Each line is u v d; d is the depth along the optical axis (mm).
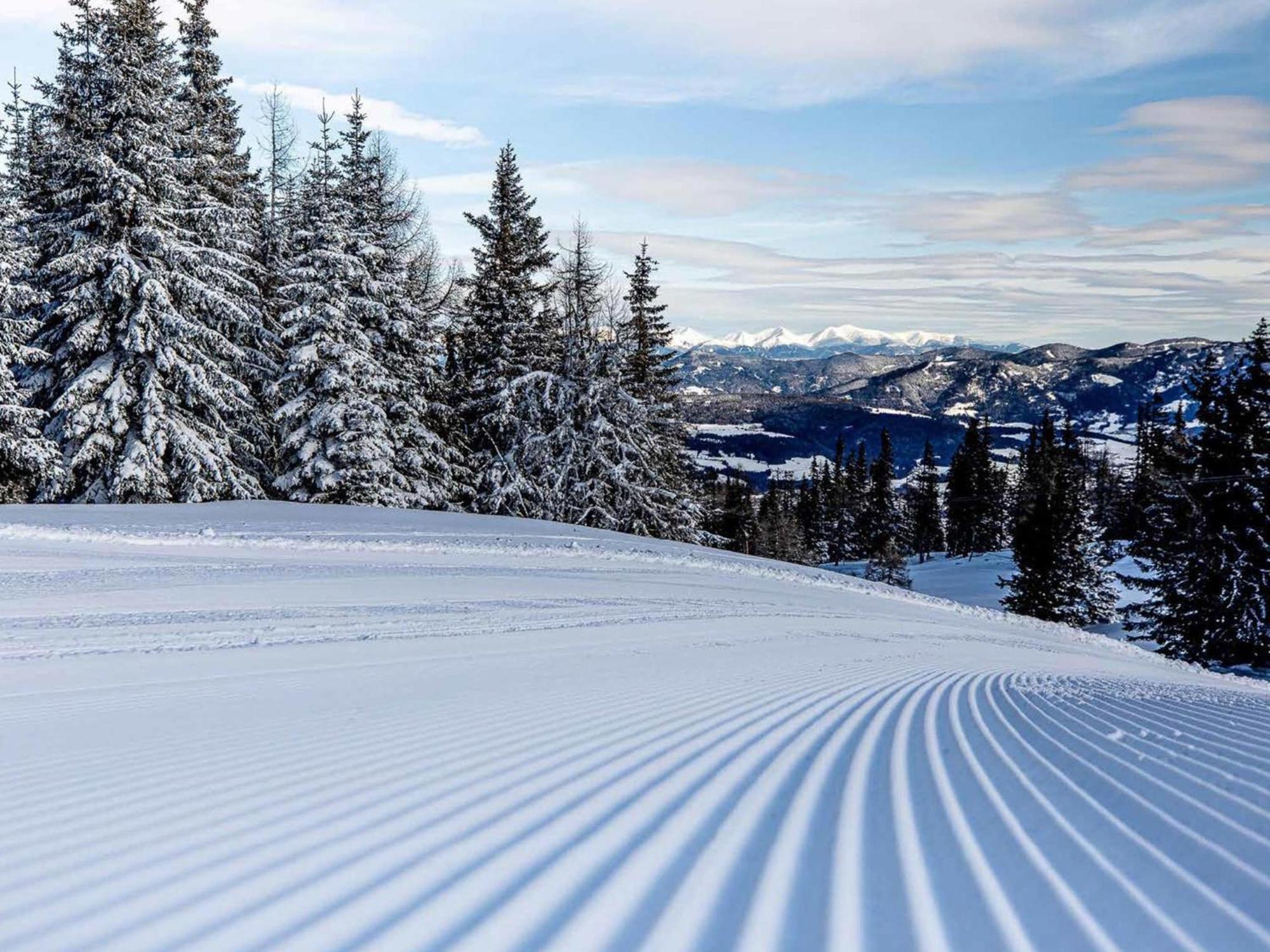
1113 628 40312
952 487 78125
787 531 75812
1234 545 25828
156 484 23000
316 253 26219
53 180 24172
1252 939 1698
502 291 32031
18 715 4809
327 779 3260
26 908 1952
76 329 22828
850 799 3053
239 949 1711
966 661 10688
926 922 1894
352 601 11773
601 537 24141
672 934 1813
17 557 13547
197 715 4793
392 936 1786
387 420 27312
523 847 2430
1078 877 2154
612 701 5371
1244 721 5324
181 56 30219
